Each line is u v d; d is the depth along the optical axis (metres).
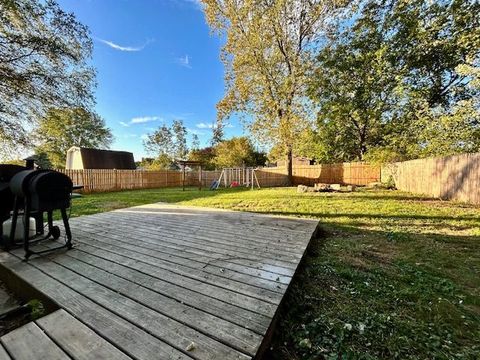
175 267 1.97
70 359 0.98
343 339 1.33
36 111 7.19
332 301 1.74
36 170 2.30
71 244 2.47
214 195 9.22
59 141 17.97
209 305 1.40
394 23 10.77
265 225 3.51
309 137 13.15
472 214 4.58
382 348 1.28
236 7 11.04
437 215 4.60
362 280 2.08
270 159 14.03
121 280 1.73
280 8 10.55
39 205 2.18
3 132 6.95
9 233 2.53
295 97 11.75
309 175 14.45
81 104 7.86
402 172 9.56
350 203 6.21
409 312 1.62
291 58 11.56
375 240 3.25
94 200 7.90
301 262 2.21
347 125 13.56
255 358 1.03
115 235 2.96
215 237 2.88
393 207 5.50
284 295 1.55
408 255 2.69
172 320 1.25
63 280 1.73
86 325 1.21
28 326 1.20
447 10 9.12
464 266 2.39
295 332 1.40
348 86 12.54
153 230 3.22
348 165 13.32
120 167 18.28
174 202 7.21
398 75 10.66
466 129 6.60
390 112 11.91
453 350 1.28
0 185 2.50
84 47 7.42
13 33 6.20
